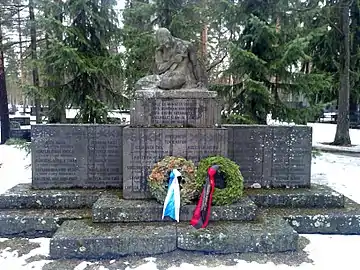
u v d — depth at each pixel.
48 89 8.89
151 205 4.70
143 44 9.37
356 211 5.12
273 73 8.59
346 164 10.05
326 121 27.56
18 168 9.14
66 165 5.77
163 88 5.39
